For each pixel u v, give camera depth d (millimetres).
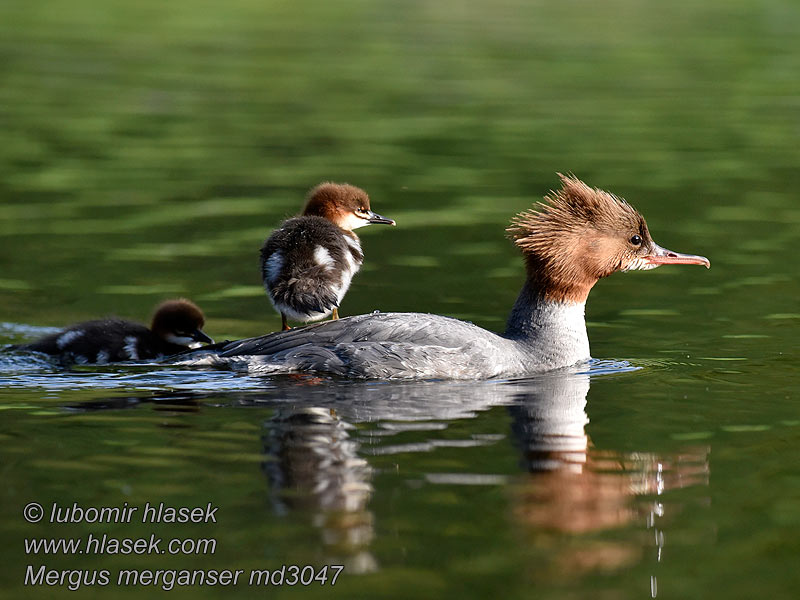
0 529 8211
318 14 44312
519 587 7445
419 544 7957
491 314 15188
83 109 28484
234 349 12562
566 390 11656
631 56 36531
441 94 31000
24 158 23844
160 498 8617
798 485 9062
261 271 14695
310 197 17125
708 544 8062
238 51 36750
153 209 20391
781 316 14945
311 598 7316
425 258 17984
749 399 11352
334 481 8977
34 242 18312
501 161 24281
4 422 10320
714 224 19766
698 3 46844
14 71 32719
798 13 44500
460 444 9859
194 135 26219
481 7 46219
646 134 26797
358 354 11977
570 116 28703
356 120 27984
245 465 9258
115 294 15953
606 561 7781
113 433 10039
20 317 14883
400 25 42094
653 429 10391
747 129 27422
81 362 13023
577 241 12750
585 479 9125
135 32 39781
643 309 15523
